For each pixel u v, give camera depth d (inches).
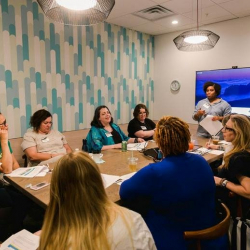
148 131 139.2
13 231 82.0
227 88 168.9
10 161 83.2
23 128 133.6
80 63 156.0
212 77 174.9
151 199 49.8
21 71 129.8
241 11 146.9
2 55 121.7
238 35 160.9
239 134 67.0
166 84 203.5
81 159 33.0
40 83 138.4
